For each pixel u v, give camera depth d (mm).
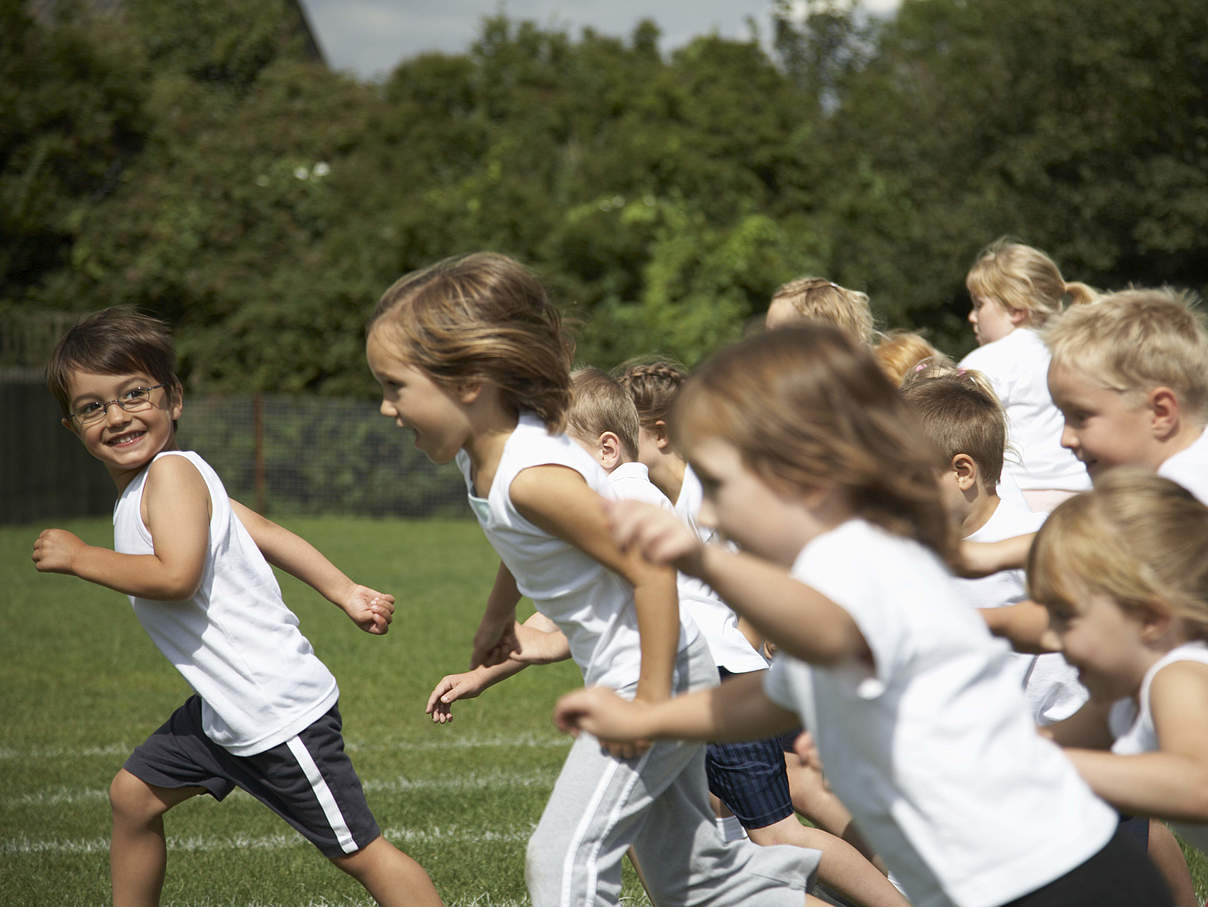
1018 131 34781
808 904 4141
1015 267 7707
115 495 29297
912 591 2754
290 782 4645
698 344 32531
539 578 3984
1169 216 31750
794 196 39594
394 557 21516
